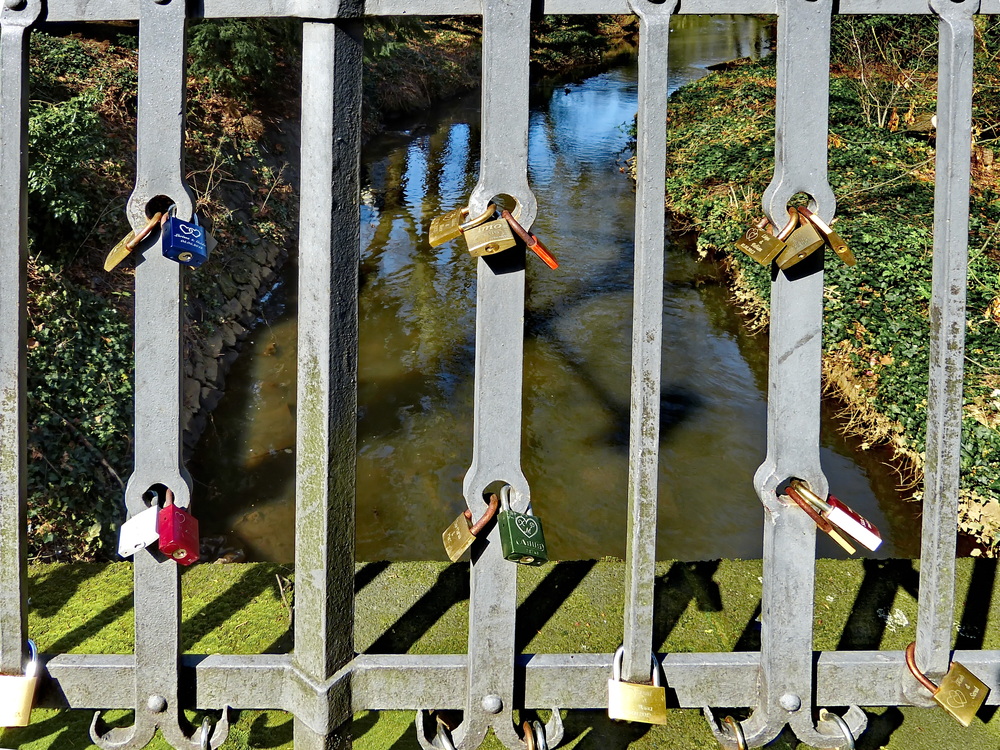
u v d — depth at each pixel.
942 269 1.73
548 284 10.01
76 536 5.11
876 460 6.60
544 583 2.82
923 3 1.67
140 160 1.65
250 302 8.86
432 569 2.86
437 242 1.68
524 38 1.60
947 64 1.68
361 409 7.32
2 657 1.81
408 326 8.85
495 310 1.68
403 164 15.27
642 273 1.66
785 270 1.71
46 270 6.52
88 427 5.70
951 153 1.68
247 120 11.51
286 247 10.31
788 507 1.79
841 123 13.41
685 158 14.41
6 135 1.67
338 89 1.60
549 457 6.68
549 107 21.67
